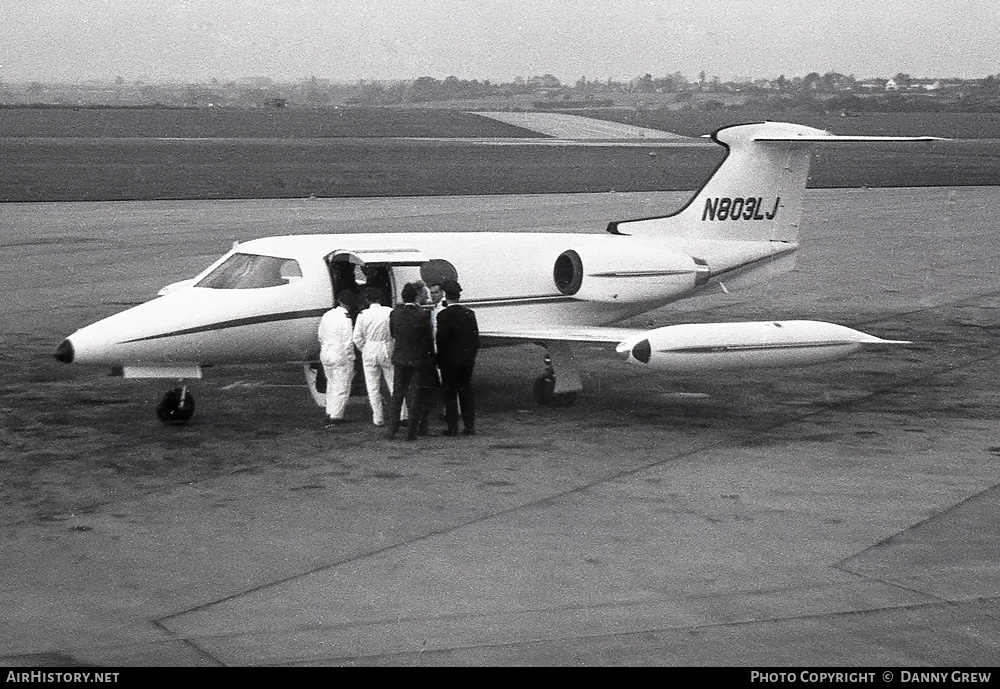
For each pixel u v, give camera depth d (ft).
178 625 27.63
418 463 42.39
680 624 27.84
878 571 31.50
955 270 108.27
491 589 30.01
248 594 29.58
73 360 45.32
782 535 34.50
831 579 30.86
